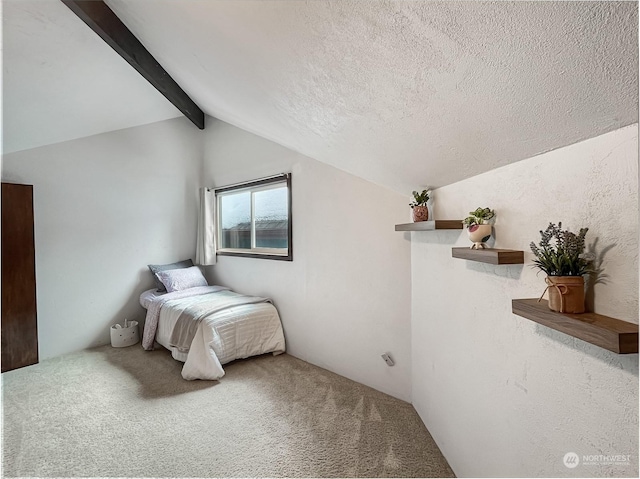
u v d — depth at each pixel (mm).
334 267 2666
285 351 3186
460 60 737
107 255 3553
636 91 567
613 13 483
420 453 1680
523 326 994
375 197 2342
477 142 1047
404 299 2188
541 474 904
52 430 1901
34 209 3033
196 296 3469
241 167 3738
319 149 2180
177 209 4176
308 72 1212
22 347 2881
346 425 1935
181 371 2734
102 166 3506
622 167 658
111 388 2438
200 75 2223
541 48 600
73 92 2756
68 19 2088
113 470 1578
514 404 1040
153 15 1754
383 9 718
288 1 883
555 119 750
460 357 1449
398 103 1063
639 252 623
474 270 1313
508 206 1084
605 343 597
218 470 1574
